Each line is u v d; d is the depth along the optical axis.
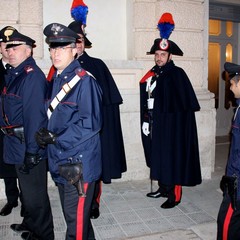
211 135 4.69
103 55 4.55
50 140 2.25
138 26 4.34
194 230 3.14
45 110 2.43
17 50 2.58
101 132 3.38
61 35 2.23
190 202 3.83
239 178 2.25
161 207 3.66
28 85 2.46
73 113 2.24
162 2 4.28
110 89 3.39
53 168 2.32
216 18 6.43
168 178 3.59
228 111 7.51
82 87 2.23
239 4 6.38
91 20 4.45
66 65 2.29
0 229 3.10
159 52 3.55
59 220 3.32
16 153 2.61
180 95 3.53
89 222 2.49
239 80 2.29
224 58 7.25
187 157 3.65
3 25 3.82
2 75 3.00
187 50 4.48
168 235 3.03
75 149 2.22
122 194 4.05
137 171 4.52
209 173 4.71
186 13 4.42
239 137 2.25
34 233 2.79
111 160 3.49
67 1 4.32
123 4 4.57
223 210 2.35
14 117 2.59
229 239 2.32
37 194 2.63
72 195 2.27
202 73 4.62
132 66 4.32
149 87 3.73
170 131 3.58
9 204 3.46
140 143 4.47
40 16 3.94
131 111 4.38
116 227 3.20
